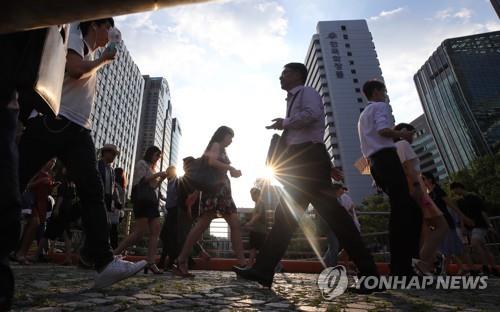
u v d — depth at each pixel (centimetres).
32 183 515
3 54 116
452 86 10200
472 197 580
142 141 12900
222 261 681
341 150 9038
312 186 276
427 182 532
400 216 300
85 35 246
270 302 212
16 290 218
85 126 233
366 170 388
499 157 3984
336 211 273
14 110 125
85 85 239
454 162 10162
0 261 126
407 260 298
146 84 13912
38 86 117
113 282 232
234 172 378
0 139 119
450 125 10325
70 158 228
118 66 8606
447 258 570
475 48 10381
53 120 217
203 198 390
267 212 628
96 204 233
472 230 568
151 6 50
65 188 546
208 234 807
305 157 281
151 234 424
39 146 215
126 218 813
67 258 562
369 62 10200
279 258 275
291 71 321
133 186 427
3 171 121
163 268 545
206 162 381
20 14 51
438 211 344
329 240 575
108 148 504
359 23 10775
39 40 120
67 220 540
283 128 295
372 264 265
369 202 5950
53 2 49
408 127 365
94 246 230
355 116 9425
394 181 303
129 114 9425
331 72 9962
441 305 217
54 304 174
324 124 296
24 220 552
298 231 797
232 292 254
